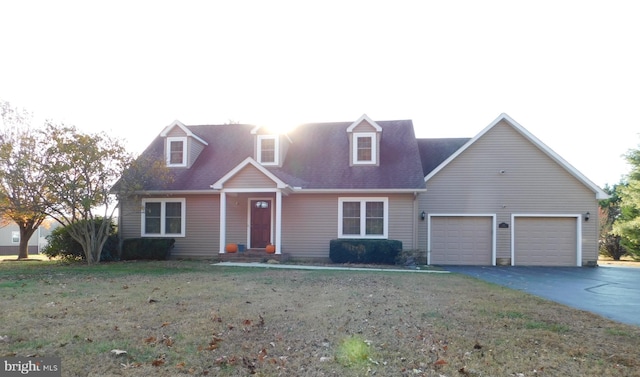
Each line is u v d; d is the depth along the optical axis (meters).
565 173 18.05
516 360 4.68
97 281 10.41
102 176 15.58
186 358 4.56
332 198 17.69
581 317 6.87
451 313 6.93
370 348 4.94
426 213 18.38
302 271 13.12
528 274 14.45
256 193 17.92
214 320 6.14
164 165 17.08
